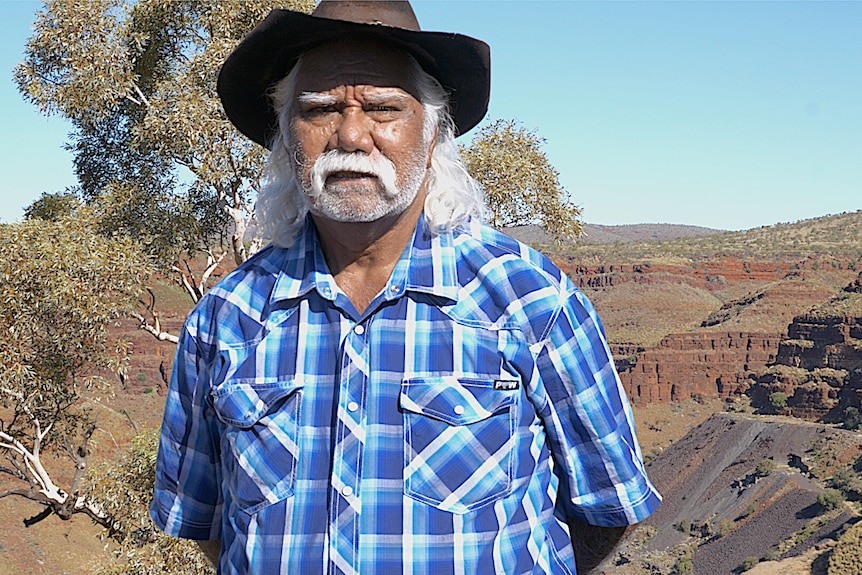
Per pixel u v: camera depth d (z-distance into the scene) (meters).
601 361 2.06
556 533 2.10
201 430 2.26
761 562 85.44
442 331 1.96
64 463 30.44
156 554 13.97
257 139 2.49
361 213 1.96
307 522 1.92
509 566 1.91
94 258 13.47
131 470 14.83
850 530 81.69
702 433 122.50
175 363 2.27
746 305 149.25
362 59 1.99
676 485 113.88
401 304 1.98
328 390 1.98
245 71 2.23
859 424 106.25
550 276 2.04
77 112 15.90
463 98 2.21
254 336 2.08
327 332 2.01
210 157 14.23
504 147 16.94
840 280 158.88
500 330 1.97
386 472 1.89
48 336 13.86
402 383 1.92
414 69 2.05
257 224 2.26
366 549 1.86
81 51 15.35
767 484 101.56
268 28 2.04
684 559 95.38
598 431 2.03
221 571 2.11
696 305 163.12
